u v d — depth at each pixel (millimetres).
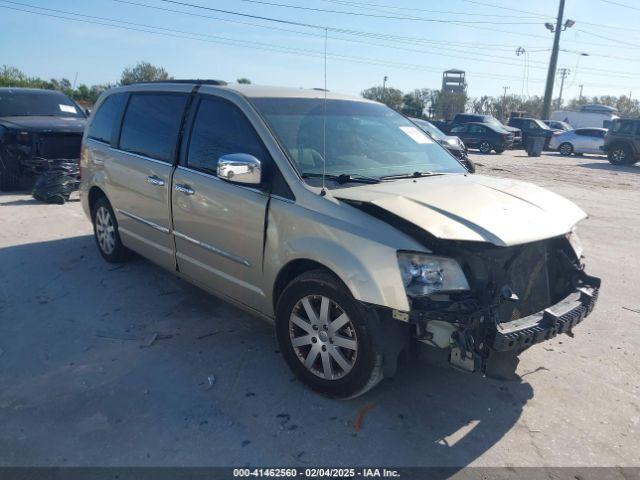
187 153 4262
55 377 3590
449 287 2928
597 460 2965
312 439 3043
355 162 3877
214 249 4008
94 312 4594
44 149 9203
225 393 3449
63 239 6648
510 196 3582
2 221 7441
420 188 3502
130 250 5586
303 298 3365
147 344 4051
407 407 3369
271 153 3609
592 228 8492
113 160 5152
